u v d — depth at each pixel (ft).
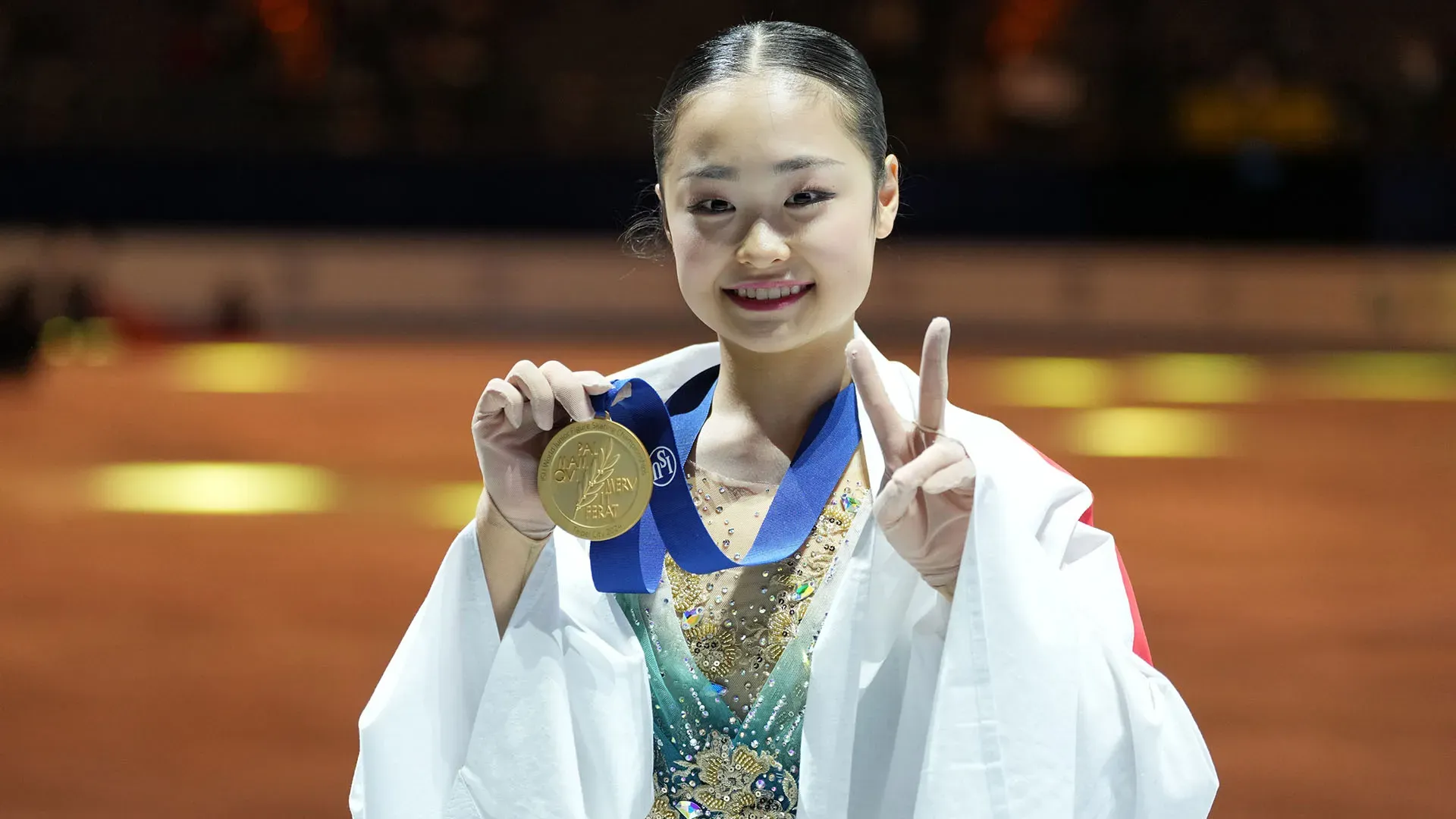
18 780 31.76
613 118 123.03
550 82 124.16
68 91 116.47
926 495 11.75
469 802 12.37
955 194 111.45
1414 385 91.61
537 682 12.34
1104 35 124.67
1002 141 121.29
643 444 12.58
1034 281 111.65
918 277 111.45
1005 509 11.66
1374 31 124.77
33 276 100.78
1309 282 110.73
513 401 12.09
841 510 12.75
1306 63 124.26
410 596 45.11
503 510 12.51
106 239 108.99
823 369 13.14
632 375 14.29
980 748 11.44
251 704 36.35
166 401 80.07
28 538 52.06
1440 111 121.90
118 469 63.05
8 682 37.93
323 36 123.85
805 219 12.19
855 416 13.04
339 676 38.34
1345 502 58.75
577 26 126.62
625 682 12.46
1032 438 71.00
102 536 52.44
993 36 124.47
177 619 43.09
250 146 117.08
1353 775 32.32
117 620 43.04
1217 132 120.98
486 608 12.56
